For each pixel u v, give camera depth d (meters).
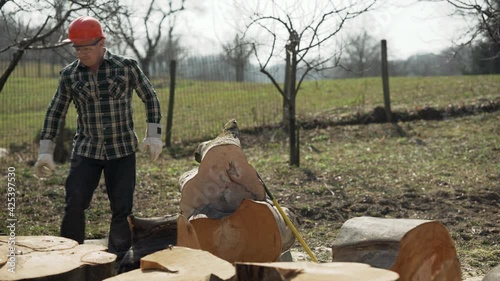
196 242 4.70
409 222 4.39
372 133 15.56
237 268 3.46
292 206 9.20
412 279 4.33
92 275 4.16
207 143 5.73
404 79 27.12
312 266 3.51
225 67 19.28
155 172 12.08
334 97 21.88
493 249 7.40
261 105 18.77
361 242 4.32
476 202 9.43
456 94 20.28
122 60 5.82
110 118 5.82
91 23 5.68
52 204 9.55
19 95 23.27
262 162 12.84
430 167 11.88
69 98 5.92
